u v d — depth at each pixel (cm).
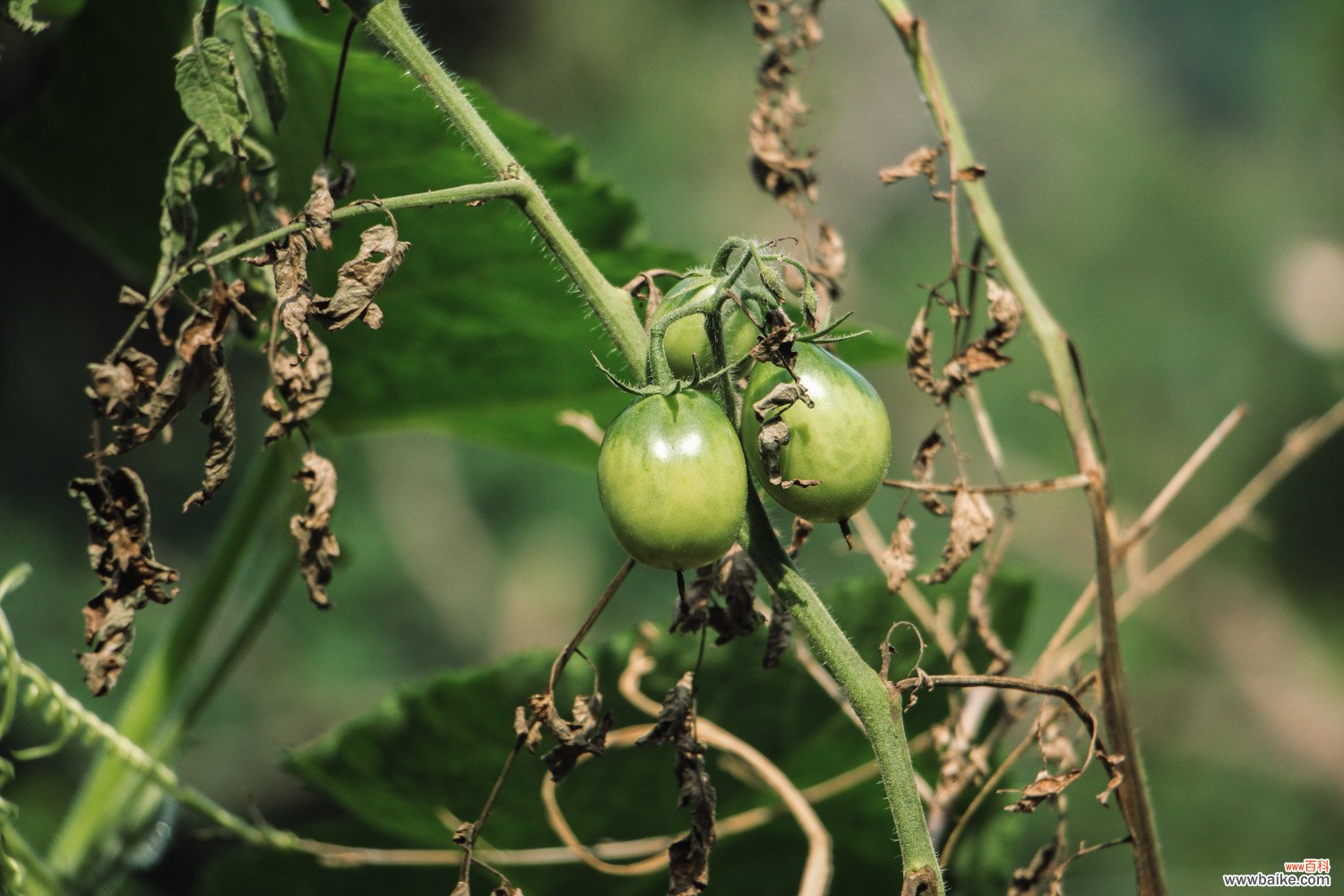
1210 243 632
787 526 155
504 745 110
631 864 116
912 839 85
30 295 343
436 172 104
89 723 101
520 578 428
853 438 86
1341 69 702
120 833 108
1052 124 708
